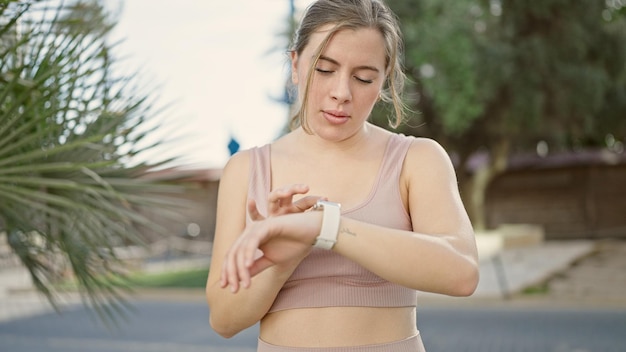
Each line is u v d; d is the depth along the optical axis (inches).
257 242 40.5
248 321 50.6
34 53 74.9
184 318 417.4
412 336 51.9
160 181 88.7
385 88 55.2
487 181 761.6
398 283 43.9
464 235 47.6
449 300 457.4
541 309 421.1
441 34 602.9
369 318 49.8
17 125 72.3
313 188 52.2
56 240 81.1
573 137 855.1
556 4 655.8
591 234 823.7
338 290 49.6
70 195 76.9
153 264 742.5
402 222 51.2
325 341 49.5
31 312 460.1
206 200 818.2
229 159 56.2
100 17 81.4
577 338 323.6
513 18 669.9
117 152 80.7
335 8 47.4
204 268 673.0
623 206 815.7
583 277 524.4
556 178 844.6
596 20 673.6
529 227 797.2
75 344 343.9
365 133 53.6
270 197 43.4
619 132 778.2
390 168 51.8
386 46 48.3
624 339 317.7
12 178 69.1
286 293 50.6
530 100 652.1
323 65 47.5
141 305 480.4
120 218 81.2
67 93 75.5
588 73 660.1
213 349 322.7
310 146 53.6
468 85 606.2
